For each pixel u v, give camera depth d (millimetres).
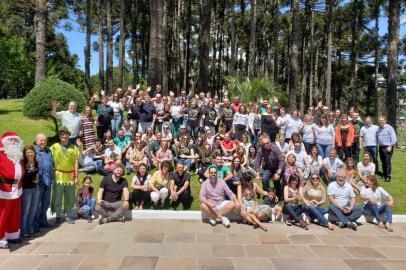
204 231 7051
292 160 8883
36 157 6754
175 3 33844
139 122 12180
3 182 5957
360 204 8609
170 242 6340
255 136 12188
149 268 5184
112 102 12359
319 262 5547
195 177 10195
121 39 28391
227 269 5195
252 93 16922
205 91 20703
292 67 18359
